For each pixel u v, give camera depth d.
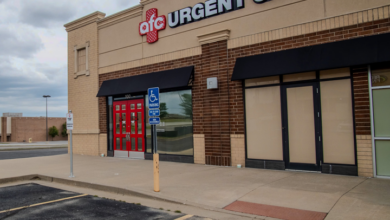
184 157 11.64
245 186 7.37
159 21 12.46
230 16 10.48
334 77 8.41
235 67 10.02
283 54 9.14
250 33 9.98
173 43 12.12
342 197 6.09
